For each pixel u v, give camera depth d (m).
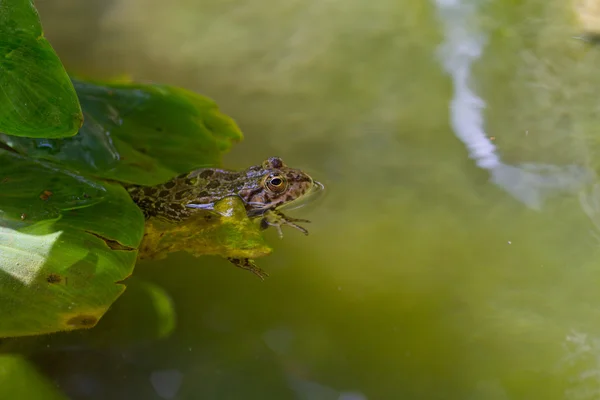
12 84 1.03
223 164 1.11
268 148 1.12
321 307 1.08
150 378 1.06
